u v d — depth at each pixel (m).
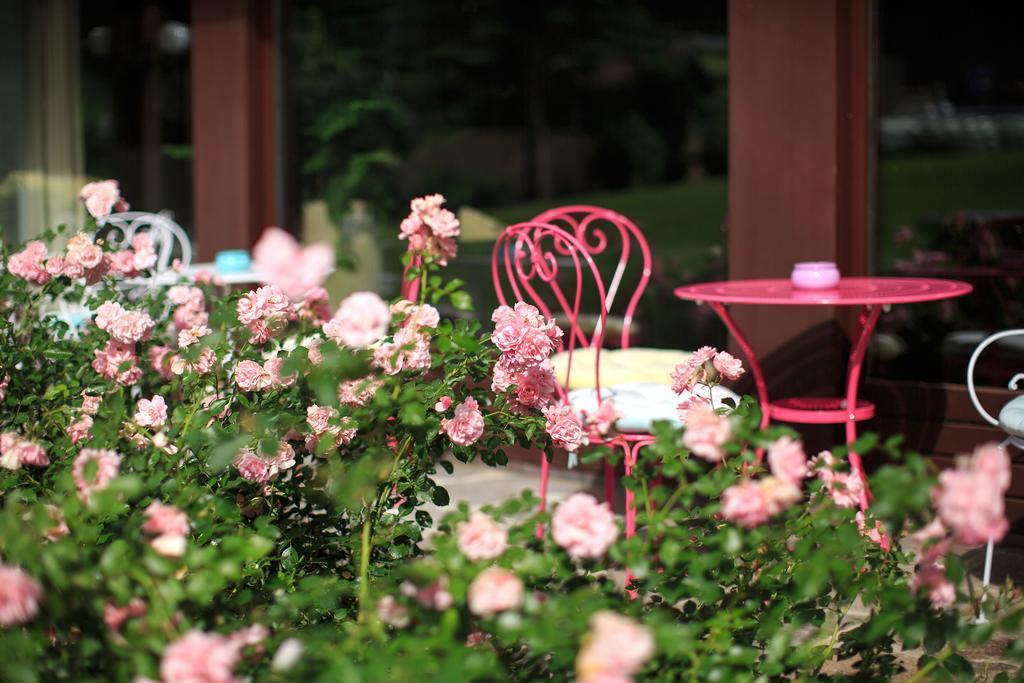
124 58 6.55
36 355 2.97
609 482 3.48
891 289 3.52
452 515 1.77
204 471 2.41
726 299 3.39
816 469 1.86
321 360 2.32
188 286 3.21
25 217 6.74
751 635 1.91
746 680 1.72
